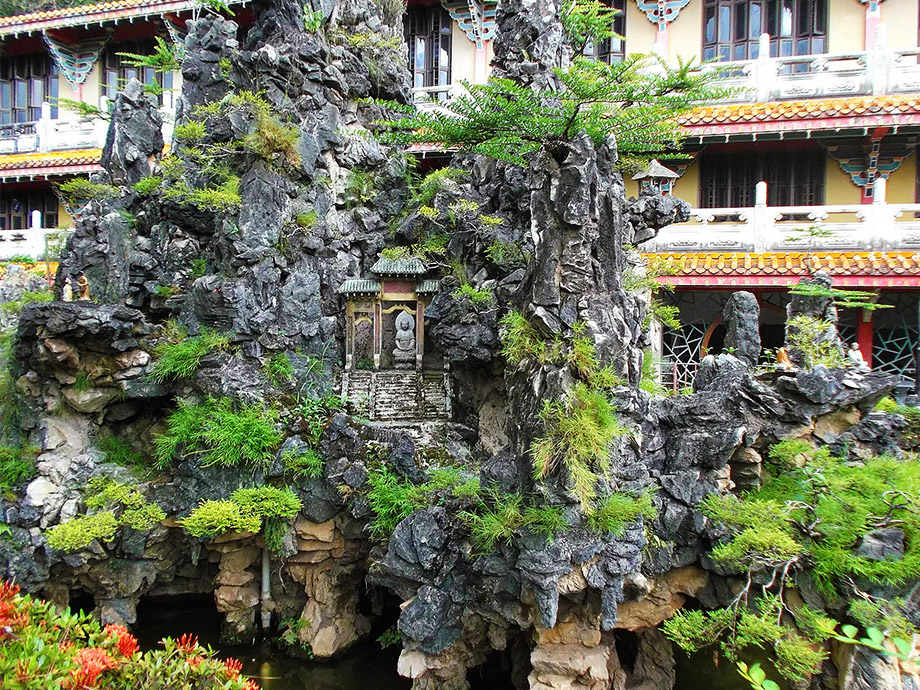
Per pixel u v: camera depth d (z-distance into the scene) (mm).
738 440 12109
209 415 14555
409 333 18031
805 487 12250
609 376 11273
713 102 22234
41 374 14250
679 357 22594
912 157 22094
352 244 18750
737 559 11312
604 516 10875
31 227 27703
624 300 11898
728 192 23688
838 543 11352
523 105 12961
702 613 12422
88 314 13492
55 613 7922
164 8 25406
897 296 20891
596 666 11727
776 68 22516
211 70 18328
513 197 15820
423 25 26562
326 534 14297
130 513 13969
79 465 14555
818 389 12594
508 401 13070
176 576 16125
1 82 29000
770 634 10406
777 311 22156
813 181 22969
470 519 11969
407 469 14156
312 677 14664
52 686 5887
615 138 13430
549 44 16625
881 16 23531
